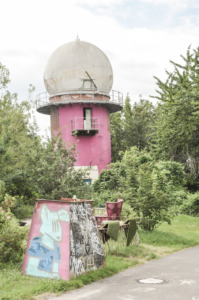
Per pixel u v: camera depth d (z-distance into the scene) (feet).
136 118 145.38
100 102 115.55
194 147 95.14
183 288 23.03
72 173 64.28
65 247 25.45
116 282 24.91
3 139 70.79
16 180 68.28
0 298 20.49
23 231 31.04
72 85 113.60
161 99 83.20
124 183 49.67
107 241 33.88
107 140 120.98
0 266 27.96
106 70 116.06
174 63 82.64
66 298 21.22
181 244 41.93
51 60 117.80
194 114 79.36
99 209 42.55
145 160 77.56
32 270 26.07
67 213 26.09
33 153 62.90
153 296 21.38
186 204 78.23
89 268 26.91
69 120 116.37
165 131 88.33
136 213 47.37
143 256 34.42
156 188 47.42
